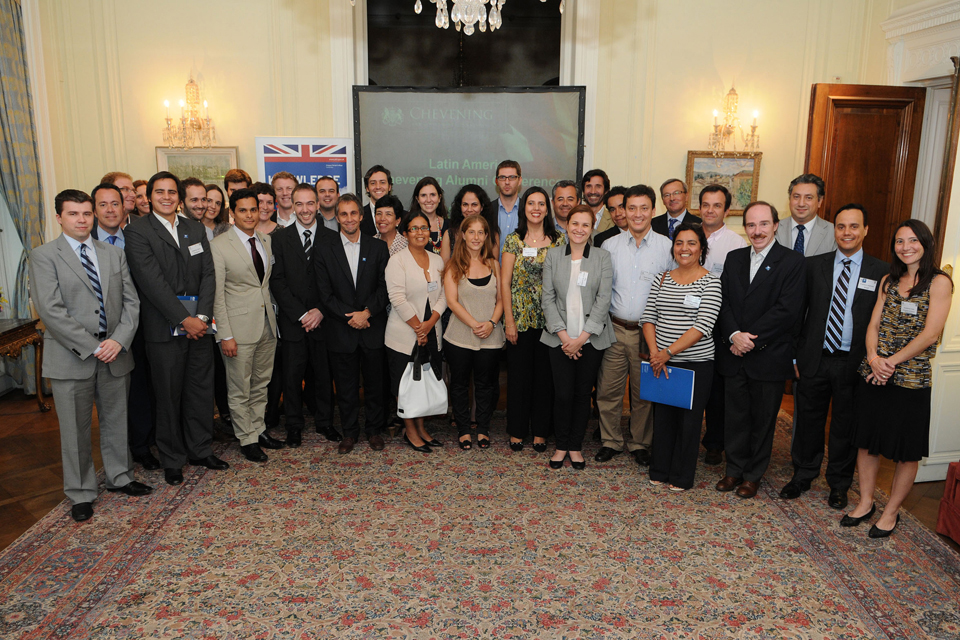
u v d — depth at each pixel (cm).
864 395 289
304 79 573
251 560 270
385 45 752
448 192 590
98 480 346
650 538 290
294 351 386
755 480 330
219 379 407
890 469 375
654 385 330
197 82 565
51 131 536
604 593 250
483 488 339
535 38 755
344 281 371
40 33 518
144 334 330
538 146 584
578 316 342
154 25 557
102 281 303
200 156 573
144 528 296
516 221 432
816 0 572
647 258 351
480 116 580
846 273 307
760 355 318
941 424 352
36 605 240
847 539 290
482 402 393
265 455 374
